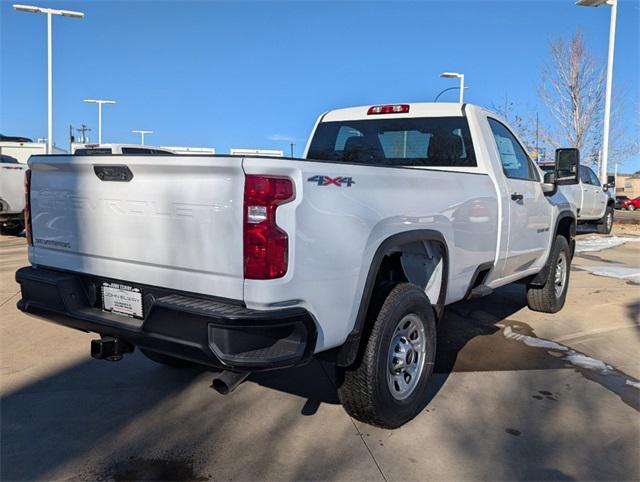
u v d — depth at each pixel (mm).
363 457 3191
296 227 2689
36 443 3324
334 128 5594
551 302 6328
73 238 3404
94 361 4703
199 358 2715
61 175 3441
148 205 2977
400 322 3443
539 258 5855
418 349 3678
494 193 4574
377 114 5312
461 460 3170
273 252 2629
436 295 3955
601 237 15891
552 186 5738
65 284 3357
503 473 3041
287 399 3977
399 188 3398
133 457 3180
